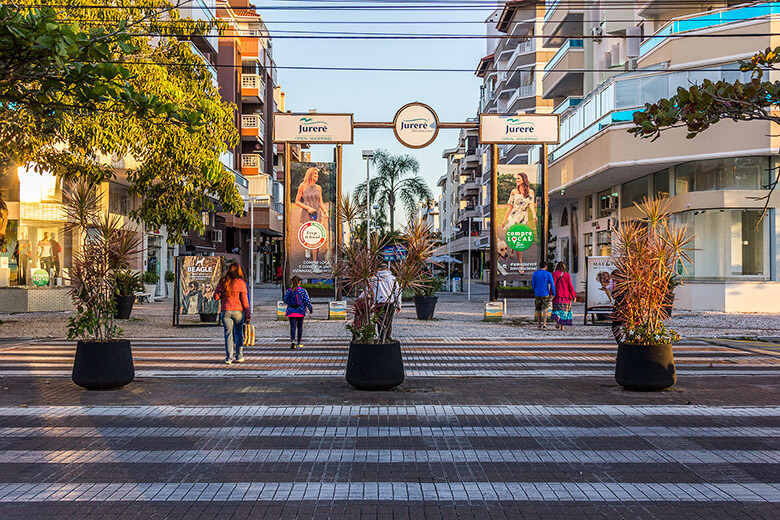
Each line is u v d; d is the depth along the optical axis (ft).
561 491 16.76
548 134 69.67
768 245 76.64
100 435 22.00
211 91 61.36
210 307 60.95
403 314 78.59
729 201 76.23
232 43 148.15
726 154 75.25
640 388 29.43
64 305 80.74
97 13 49.98
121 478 17.66
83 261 29.99
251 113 164.25
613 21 106.01
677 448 20.63
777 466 18.83
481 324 65.21
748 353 43.60
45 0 44.29
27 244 78.84
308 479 17.63
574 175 98.12
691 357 41.60
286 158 70.54
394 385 29.81
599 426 23.44
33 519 14.83
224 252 147.33
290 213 70.49
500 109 196.44
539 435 22.22
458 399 28.09
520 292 71.41
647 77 81.25
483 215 198.18
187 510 15.39
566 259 125.59
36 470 18.33
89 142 50.72
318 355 42.34
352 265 29.96
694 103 24.34
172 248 116.98
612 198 99.91
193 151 55.57
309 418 24.52
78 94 25.63
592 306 62.85
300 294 46.26
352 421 24.07
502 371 35.99
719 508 15.60
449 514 15.20
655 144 79.92
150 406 26.37
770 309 76.02
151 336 53.78
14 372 34.76
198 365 37.73
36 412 25.25
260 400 27.71
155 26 56.18
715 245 78.59
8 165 66.80
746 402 27.50
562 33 134.41
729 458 19.60
